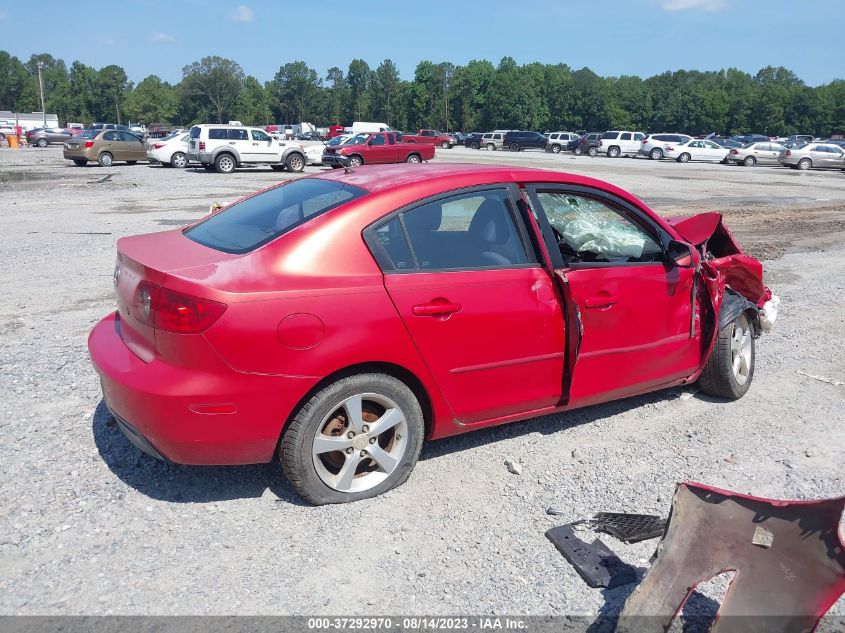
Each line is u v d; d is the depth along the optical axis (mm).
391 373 3508
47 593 2793
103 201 16547
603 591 2947
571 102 138000
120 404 3229
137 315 3229
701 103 135625
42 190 19000
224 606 2764
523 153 57750
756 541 2680
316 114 176500
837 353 6262
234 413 3117
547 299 3861
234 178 24359
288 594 2848
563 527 3354
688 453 4207
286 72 175250
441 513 3469
